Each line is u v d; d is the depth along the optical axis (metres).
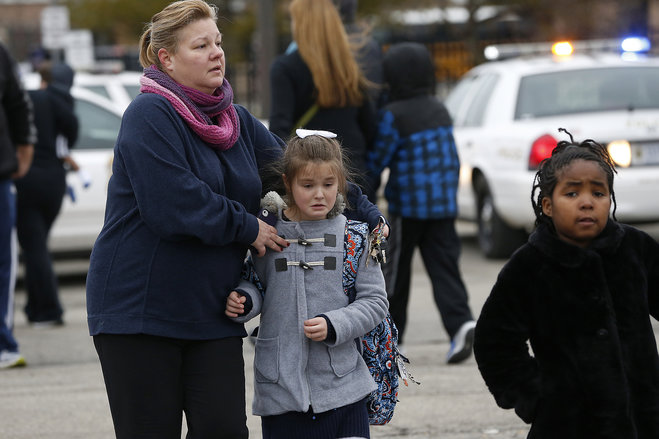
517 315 6.23
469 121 20.91
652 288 6.31
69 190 15.38
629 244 6.22
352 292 6.79
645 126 17.59
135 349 6.43
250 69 38.12
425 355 12.82
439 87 41.03
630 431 6.03
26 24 89.56
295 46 11.00
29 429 10.00
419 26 44.09
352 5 11.79
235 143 6.81
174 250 6.42
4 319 12.73
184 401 6.63
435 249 12.07
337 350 6.67
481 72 21.59
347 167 8.06
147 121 6.39
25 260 15.17
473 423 9.88
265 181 7.09
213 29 6.60
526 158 18.17
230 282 6.62
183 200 6.31
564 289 6.11
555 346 6.14
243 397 6.66
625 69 19.09
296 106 10.97
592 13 43.94
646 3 44.00
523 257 6.22
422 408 10.41
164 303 6.41
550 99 18.83
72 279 20.52
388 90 12.17
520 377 6.20
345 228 6.82
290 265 6.70
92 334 6.52
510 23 42.34
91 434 9.80
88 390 11.56
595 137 17.61
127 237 6.46
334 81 10.84
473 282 17.83
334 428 6.66
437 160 11.89
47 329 15.23
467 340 12.01
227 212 6.45
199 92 6.55
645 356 6.14
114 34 55.31
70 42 43.84
